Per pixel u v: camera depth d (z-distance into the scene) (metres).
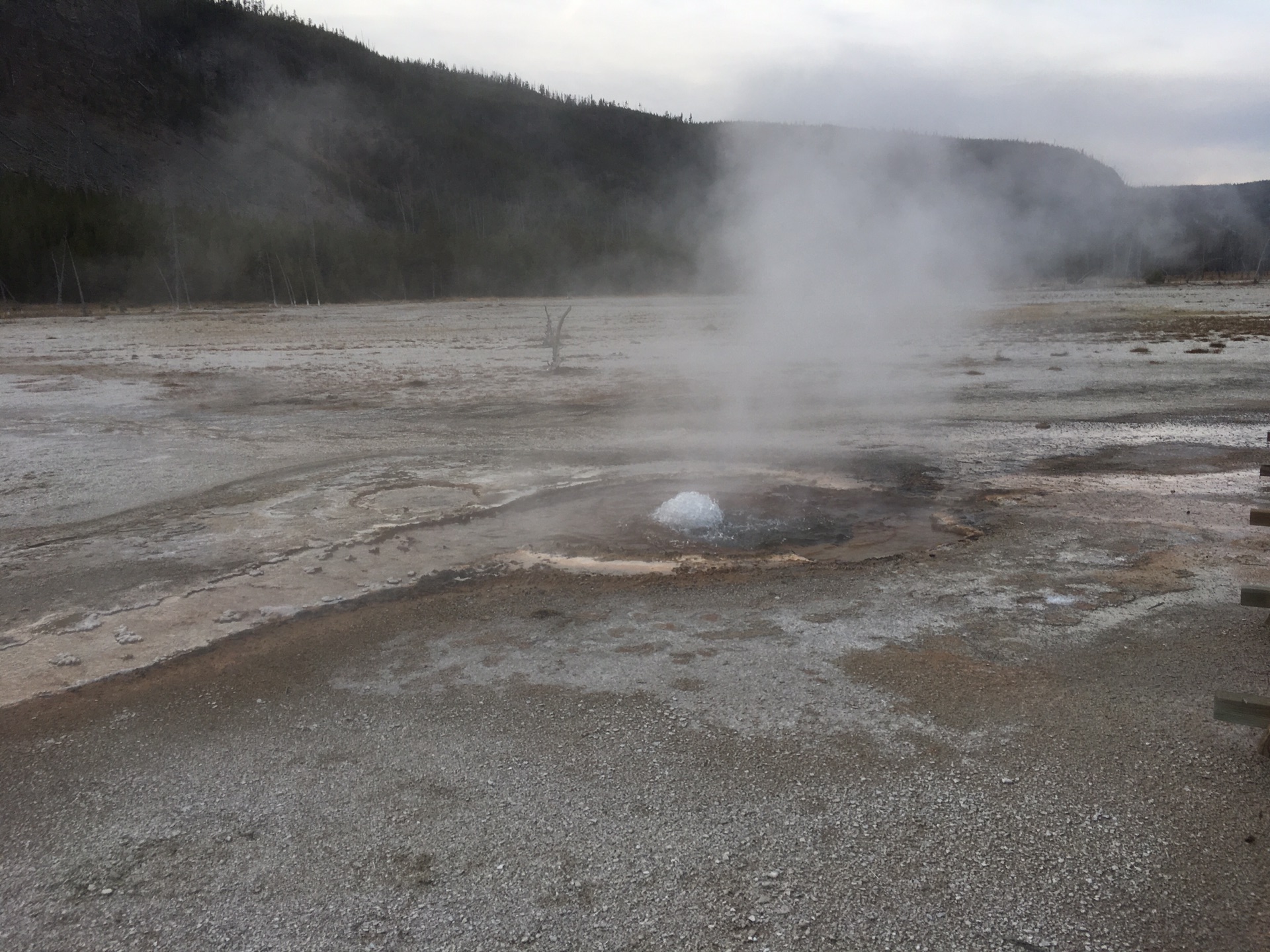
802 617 4.93
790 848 2.93
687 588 5.42
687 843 2.97
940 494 7.74
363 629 4.88
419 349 23.28
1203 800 3.13
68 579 5.73
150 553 6.24
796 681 4.13
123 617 5.08
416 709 3.95
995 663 4.28
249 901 2.75
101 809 3.27
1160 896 2.68
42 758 3.62
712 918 2.62
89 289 56.00
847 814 3.10
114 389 15.51
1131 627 4.67
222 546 6.37
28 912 2.74
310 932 2.61
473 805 3.21
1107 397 12.81
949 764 3.40
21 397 14.60
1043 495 7.58
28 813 3.26
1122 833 2.97
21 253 54.34
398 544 6.40
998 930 2.55
